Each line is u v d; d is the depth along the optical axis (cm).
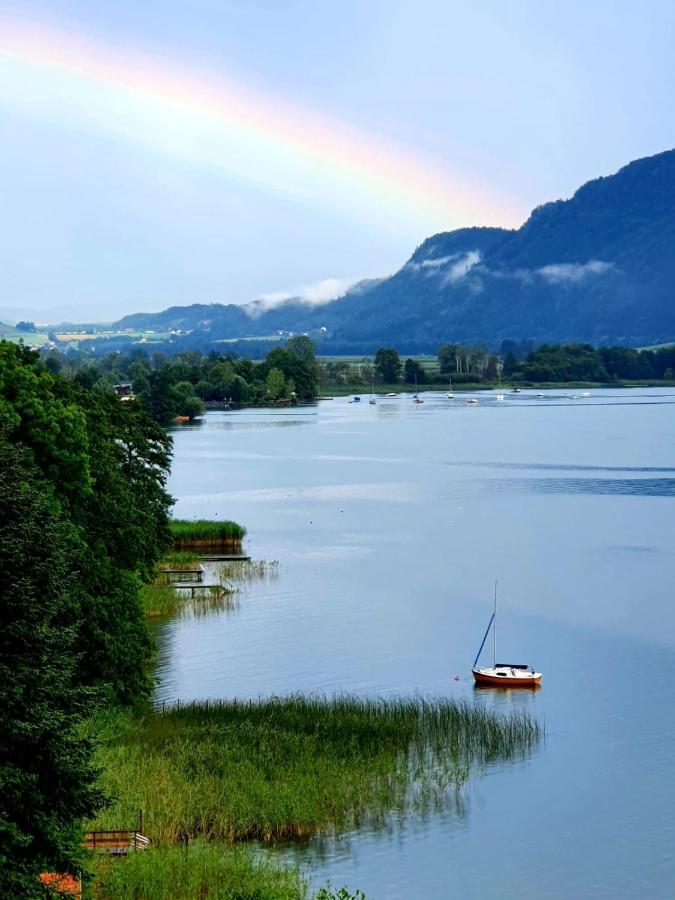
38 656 5400
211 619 13838
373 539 19662
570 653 12544
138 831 7356
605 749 9525
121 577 9781
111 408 13812
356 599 15012
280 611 14275
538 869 7594
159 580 15412
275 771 8362
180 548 18475
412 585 15875
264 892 6744
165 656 12194
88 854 6225
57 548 5744
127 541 10125
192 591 15162
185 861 6975
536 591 15550
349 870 7456
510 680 11300
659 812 8375
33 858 5147
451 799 8462
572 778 8900
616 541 19412
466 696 10975
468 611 14425
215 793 7925
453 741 9325
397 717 9662
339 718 9569
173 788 7888
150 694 10162
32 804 5131
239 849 7362
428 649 12644
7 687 5191
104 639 9006
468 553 18350
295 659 12150
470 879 7431
